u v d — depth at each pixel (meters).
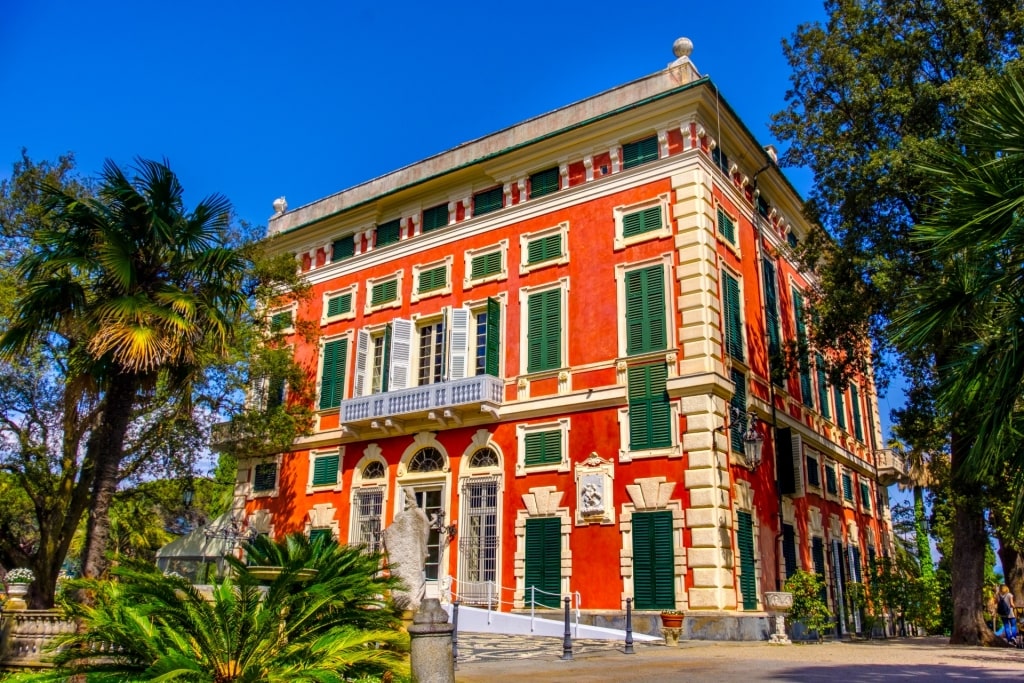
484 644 15.98
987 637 18.48
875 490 33.22
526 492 21.45
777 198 27.05
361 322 27.33
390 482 24.48
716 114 22.14
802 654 14.59
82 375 14.31
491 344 23.30
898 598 26.08
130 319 13.37
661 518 19.03
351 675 8.05
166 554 27.67
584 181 23.20
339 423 26.00
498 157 24.72
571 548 20.20
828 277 21.89
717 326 20.27
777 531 21.73
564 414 21.44
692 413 19.28
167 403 21.69
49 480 21.00
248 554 10.03
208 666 7.56
